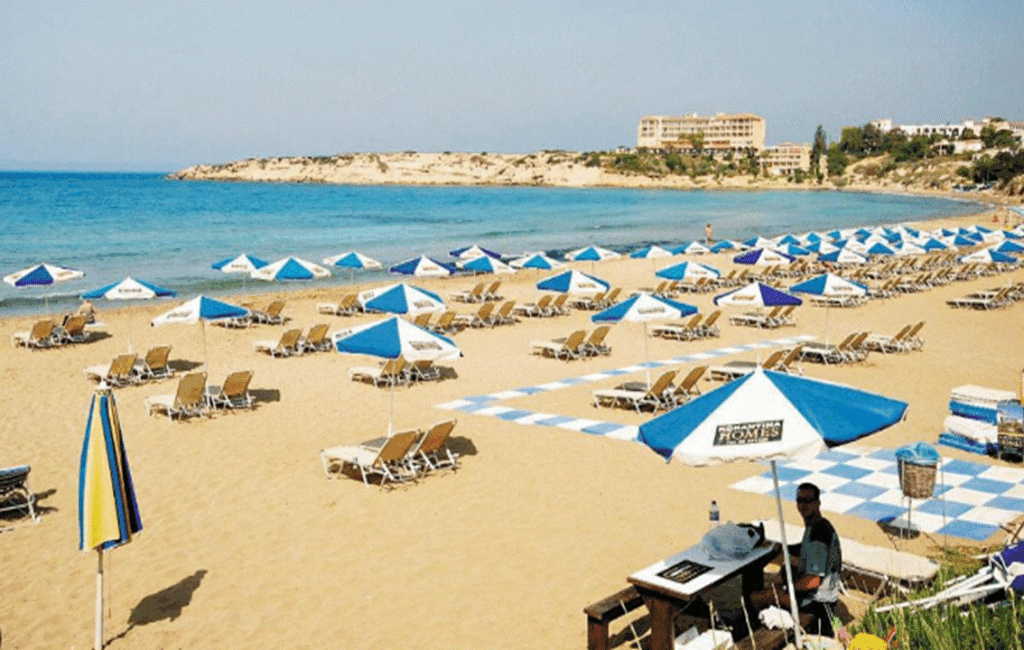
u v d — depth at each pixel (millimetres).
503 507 8875
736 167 184250
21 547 8031
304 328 20984
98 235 48500
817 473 9828
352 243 46719
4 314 23266
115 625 6523
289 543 8031
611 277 31797
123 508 6098
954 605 5344
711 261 37562
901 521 8305
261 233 52500
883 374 15203
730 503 8914
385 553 7762
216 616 6625
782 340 18953
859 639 4609
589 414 12617
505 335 19922
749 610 6090
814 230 59594
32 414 12805
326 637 6270
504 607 6688
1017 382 14484
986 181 132500
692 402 5285
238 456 10719
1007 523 8195
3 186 143000
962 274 32094
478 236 53156
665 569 5656
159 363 15414
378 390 14328
